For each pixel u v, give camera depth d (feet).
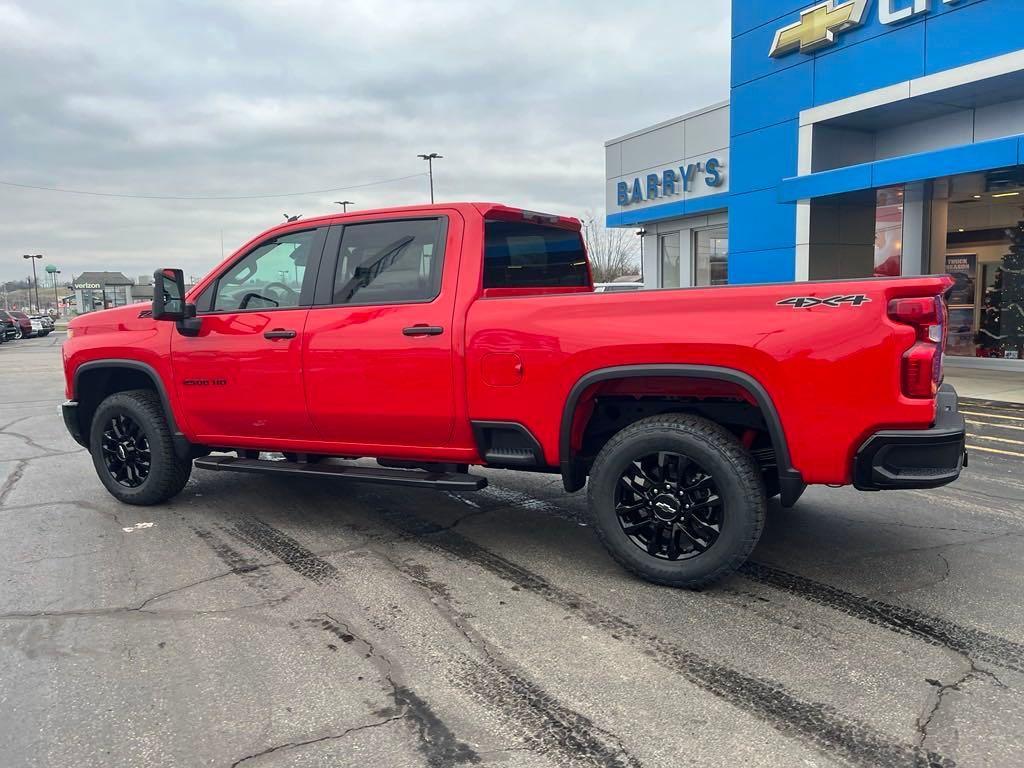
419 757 8.14
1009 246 45.57
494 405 13.50
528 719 8.85
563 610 11.90
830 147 45.98
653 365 12.05
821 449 11.23
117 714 9.06
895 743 8.26
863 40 41.96
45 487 20.49
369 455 15.37
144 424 17.51
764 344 11.32
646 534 12.91
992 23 36.01
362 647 10.73
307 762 8.07
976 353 48.06
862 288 10.91
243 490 19.75
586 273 18.67
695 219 64.23
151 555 14.73
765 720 8.75
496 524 16.56
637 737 8.46
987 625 11.15
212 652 10.62
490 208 14.52
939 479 10.75
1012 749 8.11
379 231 14.97
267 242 16.12
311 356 15.07
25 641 11.03
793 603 12.03
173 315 16.02
